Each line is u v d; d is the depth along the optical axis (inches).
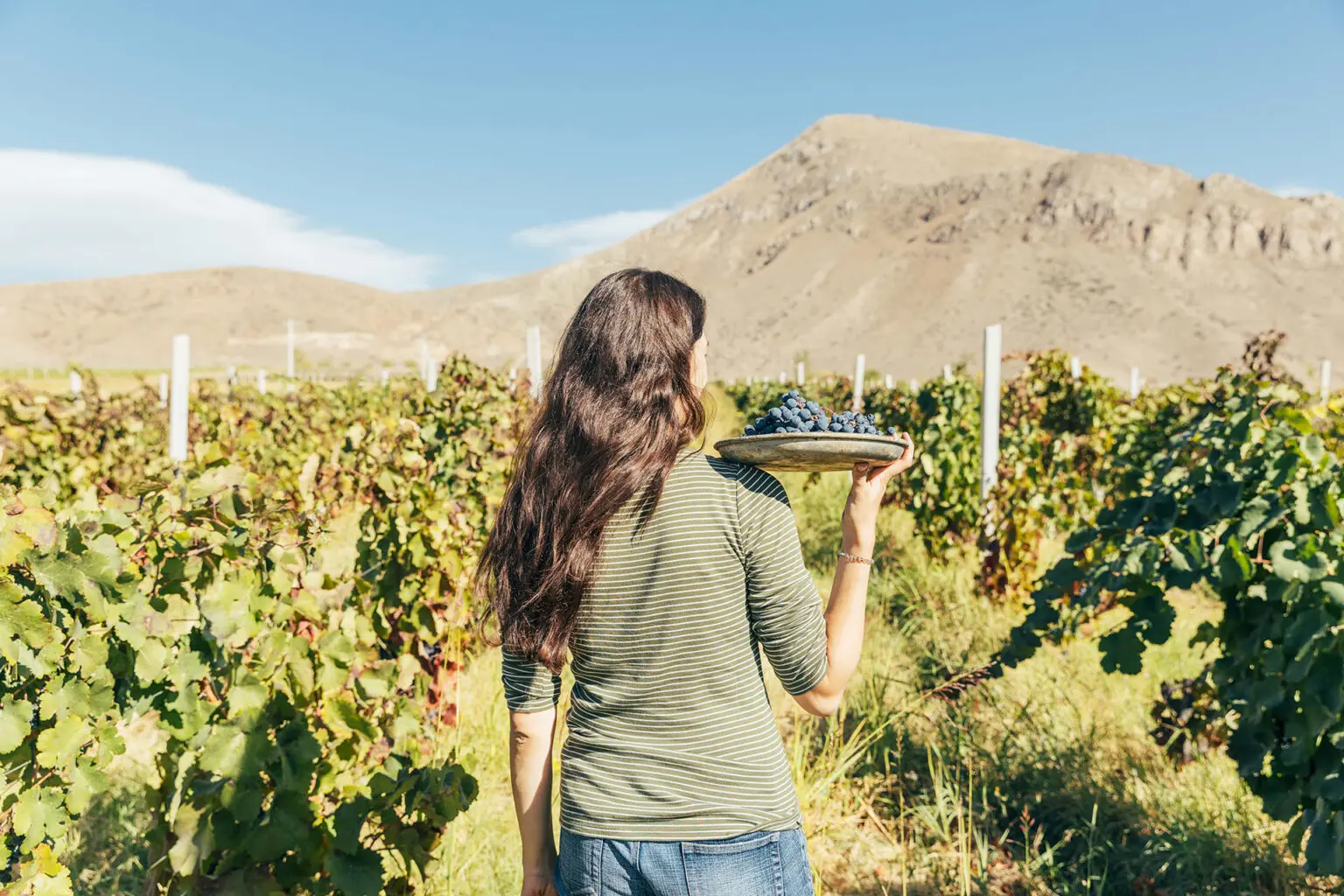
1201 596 236.5
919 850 124.7
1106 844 124.1
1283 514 107.2
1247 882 112.7
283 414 412.5
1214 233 7741.1
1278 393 137.7
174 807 86.4
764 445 50.7
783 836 50.3
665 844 48.8
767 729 51.1
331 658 95.9
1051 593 131.3
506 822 121.2
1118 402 417.1
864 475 53.3
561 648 51.4
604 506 48.9
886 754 141.9
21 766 73.4
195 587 88.0
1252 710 108.9
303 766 88.6
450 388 314.5
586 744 51.9
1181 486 122.8
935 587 233.6
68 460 292.5
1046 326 6707.7
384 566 137.4
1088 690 164.6
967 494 270.4
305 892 92.0
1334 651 98.2
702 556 48.8
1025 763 141.6
